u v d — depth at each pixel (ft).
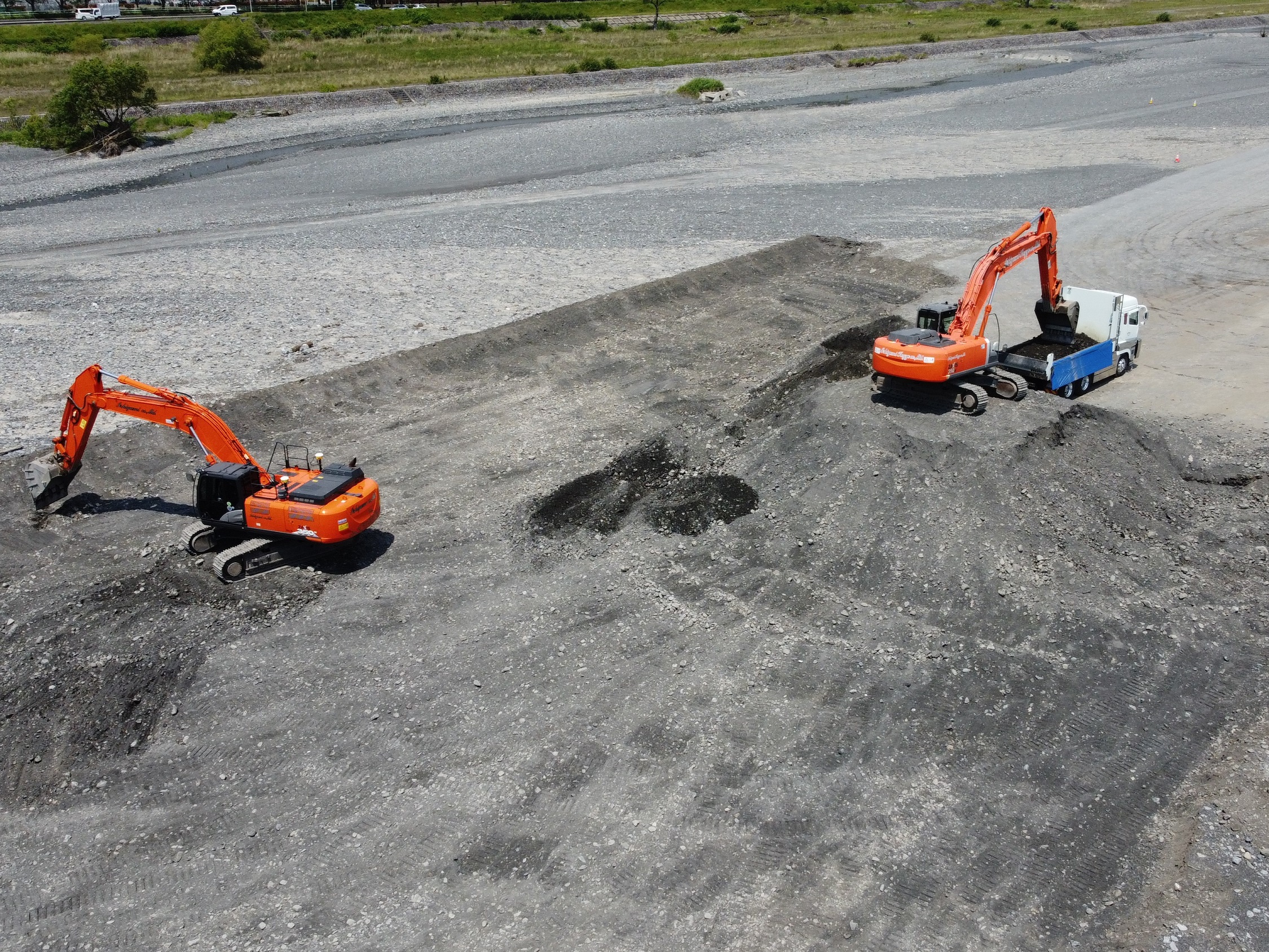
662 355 86.12
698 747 42.50
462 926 34.73
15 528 61.05
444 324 92.48
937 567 53.83
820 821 38.81
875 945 33.65
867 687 45.88
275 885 36.81
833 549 56.24
